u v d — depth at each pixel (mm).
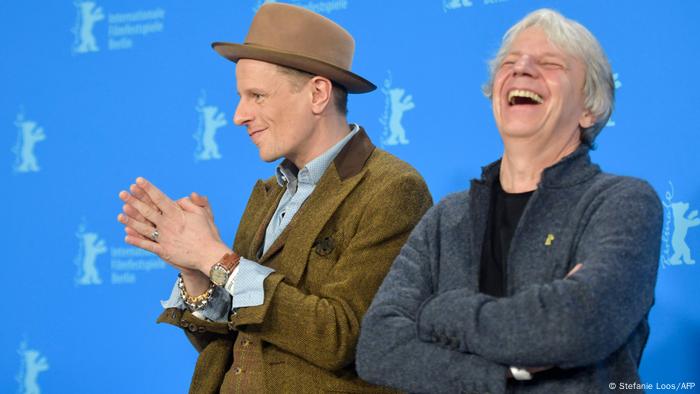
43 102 7016
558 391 3121
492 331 3051
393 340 3307
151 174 6699
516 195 3467
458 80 5871
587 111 3516
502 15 5781
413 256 3594
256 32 4500
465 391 3127
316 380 4027
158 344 6570
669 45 5312
